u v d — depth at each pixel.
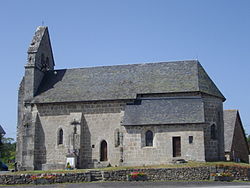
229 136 53.50
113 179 35.69
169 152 41.09
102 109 45.44
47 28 53.75
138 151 41.84
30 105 47.34
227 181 35.00
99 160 44.53
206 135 43.16
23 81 49.75
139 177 35.34
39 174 35.69
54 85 49.47
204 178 35.66
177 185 31.97
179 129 41.44
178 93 44.31
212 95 45.00
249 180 37.06
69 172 36.03
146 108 43.69
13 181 35.34
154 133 41.94
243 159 57.41
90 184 33.44
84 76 50.06
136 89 45.69
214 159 42.94
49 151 46.03
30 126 46.50
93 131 45.28
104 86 47.31
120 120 44.56
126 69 49.62
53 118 46.66
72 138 44.88
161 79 46.56
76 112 46.09
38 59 50.12
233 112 56.59
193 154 40.66
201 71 47.41
